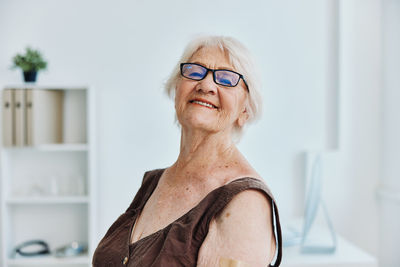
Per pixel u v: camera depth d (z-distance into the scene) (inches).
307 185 121.4
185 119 35.0
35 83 109.8
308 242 95.5
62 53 116.0
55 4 115.3
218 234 29.7
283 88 122.3
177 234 31.0
